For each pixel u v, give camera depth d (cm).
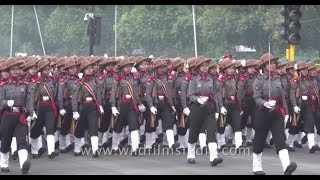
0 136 1866
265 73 1827
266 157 2253
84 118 2227
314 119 2405
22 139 1847
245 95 2395
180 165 2058
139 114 2275
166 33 8800
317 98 2405
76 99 2211
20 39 10944
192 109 2031
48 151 2180
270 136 2459
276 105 1808
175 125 2516
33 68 2172
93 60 2352
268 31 7175
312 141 2366
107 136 2428
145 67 2339
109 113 2375
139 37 9100
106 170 1956
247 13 7338
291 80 2372
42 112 2177
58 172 1917
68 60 2294
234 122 2348
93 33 4044
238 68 2409
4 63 1830
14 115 1838
